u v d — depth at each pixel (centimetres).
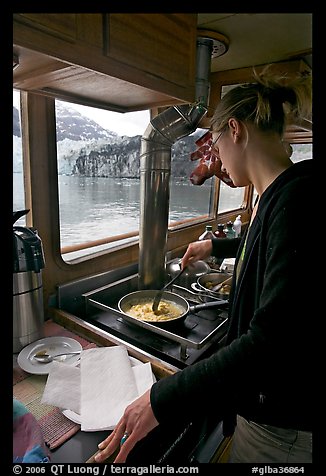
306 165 64
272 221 62
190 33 94
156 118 128
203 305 120
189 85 98
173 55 89
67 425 69
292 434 75
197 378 58
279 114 73
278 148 75
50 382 77
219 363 57
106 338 102
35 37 57
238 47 138
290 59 149
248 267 72
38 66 75
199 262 166
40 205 118
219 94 171
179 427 78
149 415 60
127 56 74
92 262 141
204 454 98
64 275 129
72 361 91
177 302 132
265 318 55
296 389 65
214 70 168
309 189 59
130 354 95
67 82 89
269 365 55
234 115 76
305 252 54
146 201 137
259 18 110
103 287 137
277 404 69
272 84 76
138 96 106
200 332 112
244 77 162
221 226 218
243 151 78
